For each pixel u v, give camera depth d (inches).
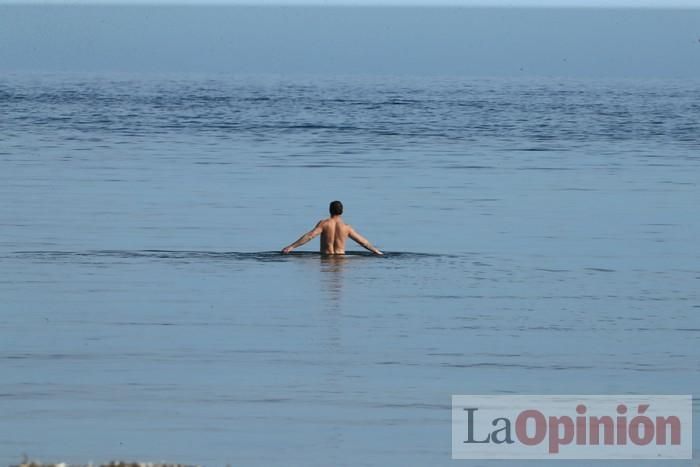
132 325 2443.4
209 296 2731.3
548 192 4601.4
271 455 1695.4
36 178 4817.9
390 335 2389.3
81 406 1898.4
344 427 1827.0
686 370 2166.6
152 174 4995.1
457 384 2058.3
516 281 2955.2
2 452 1679.4
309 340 2340.1
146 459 1660.9
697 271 3125.0
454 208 4165.8
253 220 3836.1
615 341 2369.6
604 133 7504.9
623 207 4244.6
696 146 6663.4
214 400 1940.2
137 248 3326.8
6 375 2065.7
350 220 3858.3
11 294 2721.5
